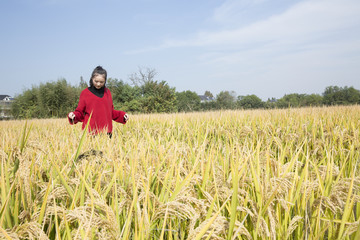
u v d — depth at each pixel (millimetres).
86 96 5320
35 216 1368
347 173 2514
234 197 1243
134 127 6355
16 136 3723
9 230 1216
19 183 1633
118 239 1183
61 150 2635
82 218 1135
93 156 2154
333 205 1472
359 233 1236
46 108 37094
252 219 1344
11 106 38469
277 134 3855
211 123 6676
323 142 3414
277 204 1495
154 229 1433
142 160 2225
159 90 40406
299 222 1541
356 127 4715
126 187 1838
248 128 3887
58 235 1151
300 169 2354
